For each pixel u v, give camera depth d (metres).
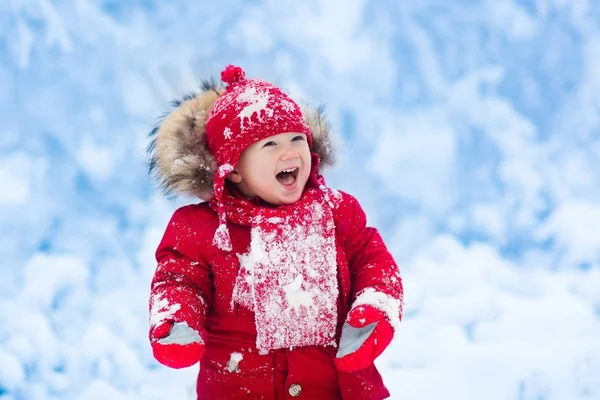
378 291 3.93
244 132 4.07
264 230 4.00
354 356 3.69
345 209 4.20
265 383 3.96
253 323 3.99
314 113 4.55
